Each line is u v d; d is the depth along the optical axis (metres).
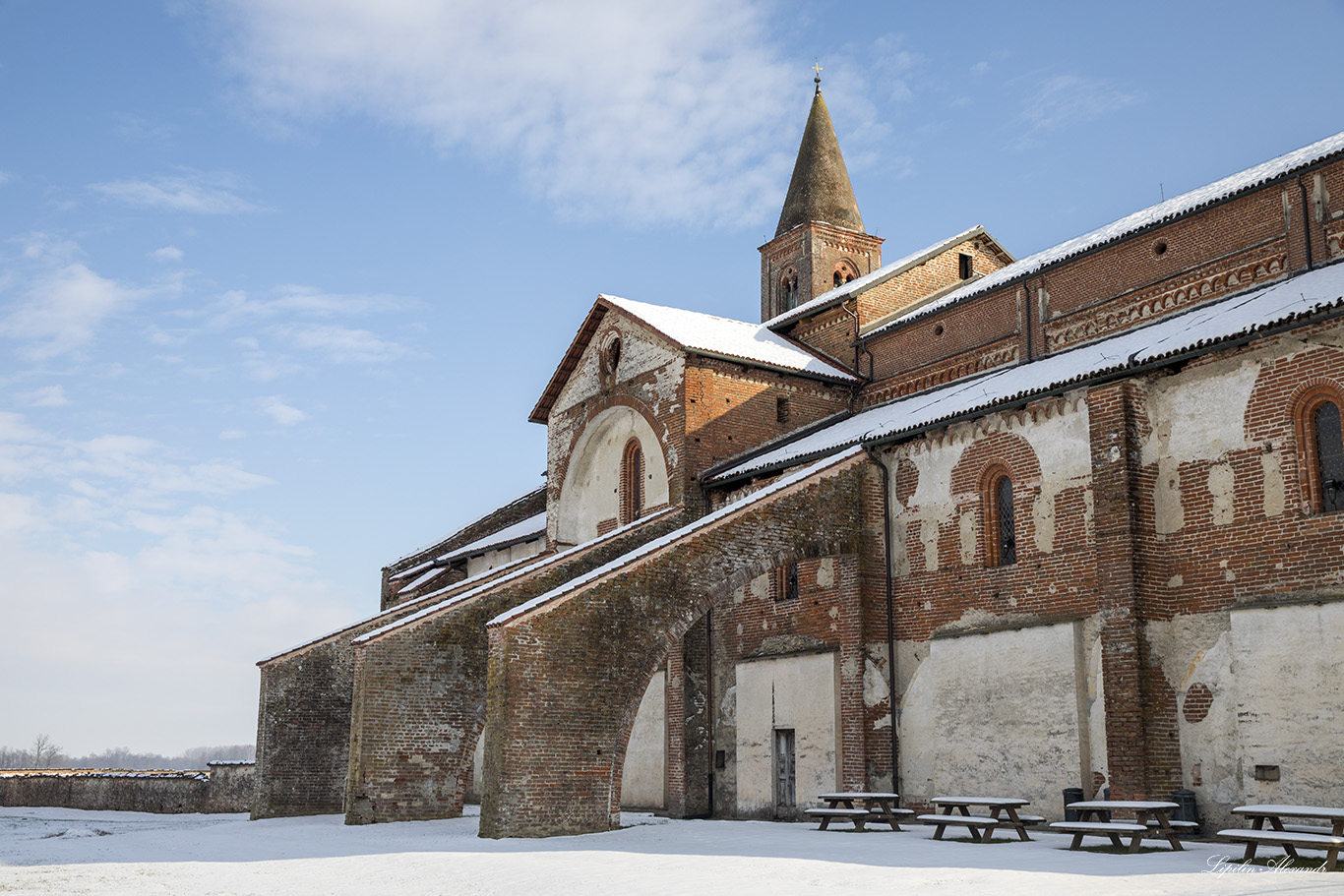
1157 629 19.44
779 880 13.23
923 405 27.19
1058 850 16.12
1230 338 18.94
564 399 34.41
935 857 15.27
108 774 44.34
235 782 38.72
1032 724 21.03
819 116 49.06
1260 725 17.86
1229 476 19.03
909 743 23.77
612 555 27.75
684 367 29.34
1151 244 24.98
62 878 16.14
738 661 27.67
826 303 32.91
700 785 27.86
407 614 31.59
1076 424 21.42
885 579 24.98
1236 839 14.03
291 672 30.36
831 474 24.86
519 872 15.07
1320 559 17.70
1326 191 21.83
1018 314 27.64
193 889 14.72
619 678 22.14
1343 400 17.77
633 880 13.73
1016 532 22.34
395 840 21.56
